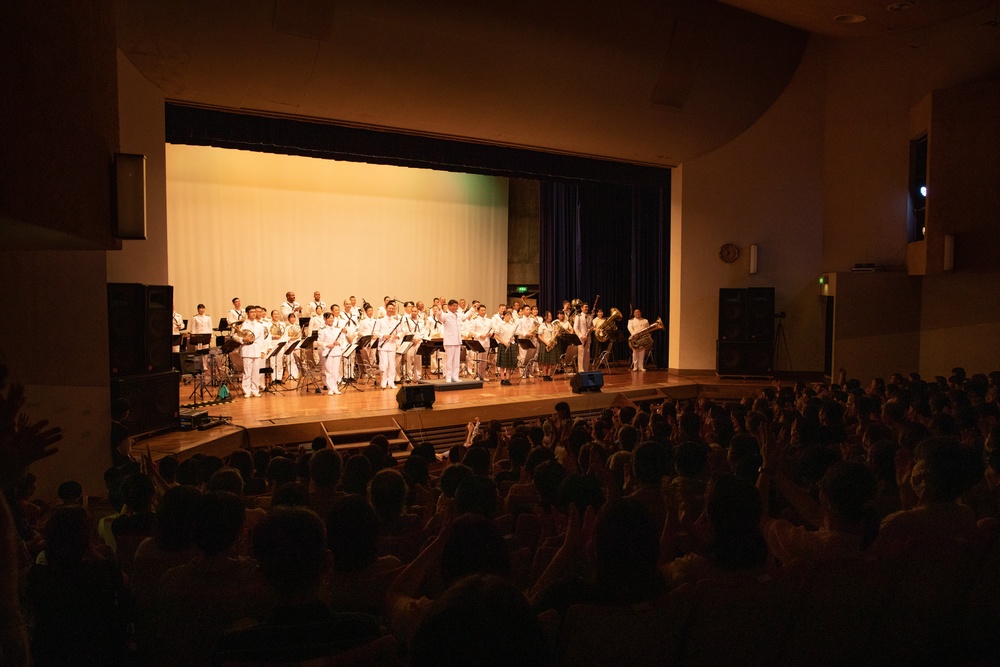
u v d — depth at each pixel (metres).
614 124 15.67
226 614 2.79
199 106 12.70
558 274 21.20
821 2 13.66
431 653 1.40
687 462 4.26
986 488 4.38
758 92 16.73
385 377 15.27
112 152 5.83
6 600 1.69
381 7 11.79
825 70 17.03
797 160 17.34
